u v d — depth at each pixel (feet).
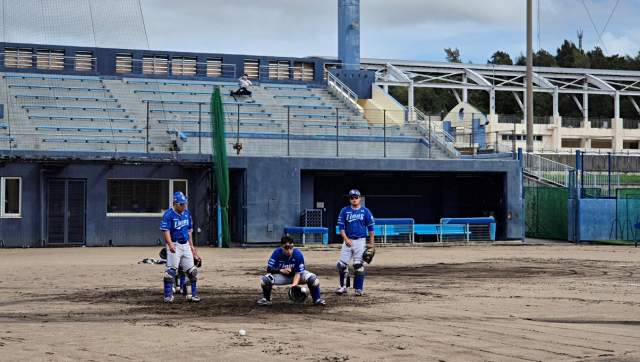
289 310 43.47
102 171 104.53
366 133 144.05
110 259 82.84
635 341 33.35
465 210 132.87
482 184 131.34
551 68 257.14
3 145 117.39
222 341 33.06
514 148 127.95
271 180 110.32
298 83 162.81
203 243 109.50
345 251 51.75
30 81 140.05
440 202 128.67
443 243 117.50
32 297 49.55
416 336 34.37
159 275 65.21
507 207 123.34
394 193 126.41
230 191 116.16
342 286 52.03
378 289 55.16
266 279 44.88
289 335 34.63
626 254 96.84
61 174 102.89
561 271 71.41
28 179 101.96
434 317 40.63
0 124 123.13
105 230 104.63
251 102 148.87
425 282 60.70
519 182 124.36
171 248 46.57
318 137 134.51
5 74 141.90
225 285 57.52
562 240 128.98
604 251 103.30
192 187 109.19
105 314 41.70
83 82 143.74
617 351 31.01
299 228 109.09
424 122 150.92
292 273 45.50
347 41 176.55
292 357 29.60
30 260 81.30
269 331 35.83
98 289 54.39
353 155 136.15
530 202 137.08
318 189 121.49
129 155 110.32
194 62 158.92
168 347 31.65
